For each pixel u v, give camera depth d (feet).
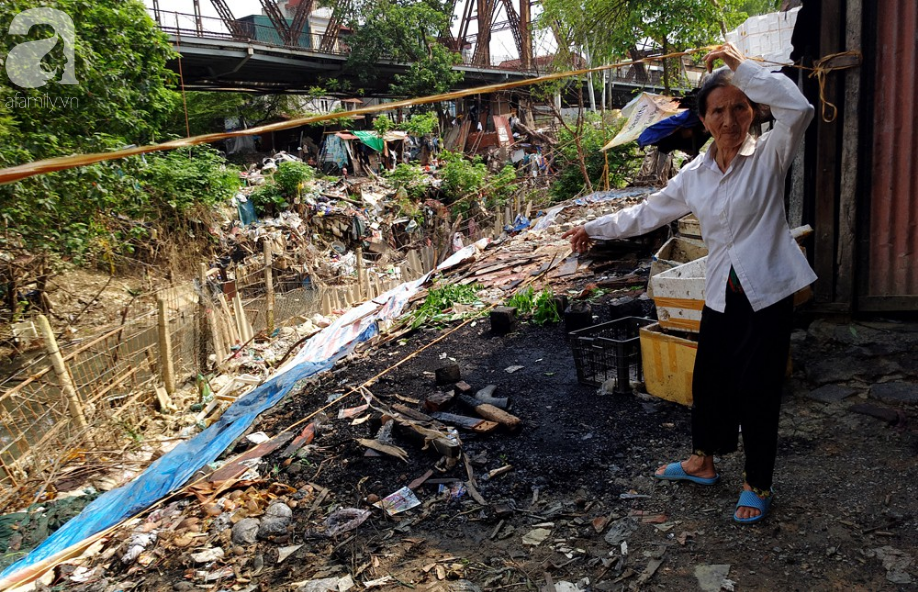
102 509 13.80
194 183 46.06
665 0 50.14
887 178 13.34
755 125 15.93
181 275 43.27
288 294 40.60
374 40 86.89
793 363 13.29
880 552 8.10
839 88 13.37
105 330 26.30
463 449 12.66
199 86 82.53
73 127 28.81
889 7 12.82
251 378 25.38
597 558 8.92
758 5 78.18
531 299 21.50
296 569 9.83
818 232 13.99
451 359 18.30
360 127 87.25
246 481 13.04
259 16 108.58
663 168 53.26
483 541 9.75
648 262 25.02
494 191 70.38
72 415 19.40
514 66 109.09
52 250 31.45
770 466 8.71
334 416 15.78
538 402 14.33
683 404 12.91
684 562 8.53
